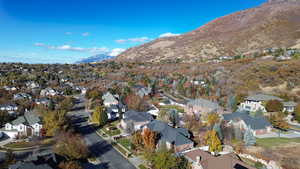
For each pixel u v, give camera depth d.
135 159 40.34
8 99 82.38
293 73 86.19
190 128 53.25
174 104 81.94
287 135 49.84
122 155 42.16
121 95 89.44
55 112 51.28
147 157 38.19
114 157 41.31
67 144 39.75
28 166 30.02
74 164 34.09
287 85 79.81
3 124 56.03
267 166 35.50
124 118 60.03
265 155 38.41
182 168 33.59
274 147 42.19
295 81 80.81
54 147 42.38
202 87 92.88
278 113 59.38
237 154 40.03
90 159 40.06
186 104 75.62
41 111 60.41
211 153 39.94
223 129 46.97
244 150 40.94
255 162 36.94
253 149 41.34
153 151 38.78
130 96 83.19
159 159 33.72
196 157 34.47
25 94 91.88
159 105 80.31
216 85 93.50
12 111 67.31
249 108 72.00
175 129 47.09
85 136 52.47
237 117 53.88
